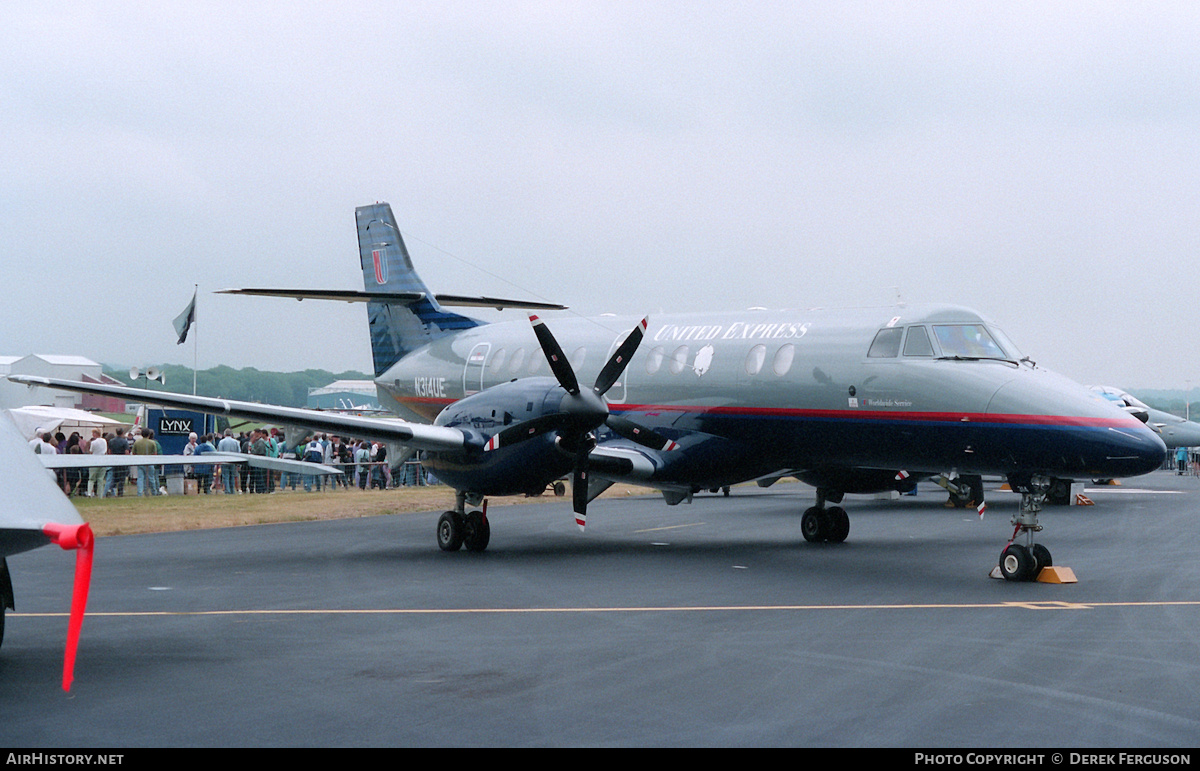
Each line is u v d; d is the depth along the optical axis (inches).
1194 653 344.2
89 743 243.0
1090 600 457.7
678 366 699.4
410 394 919.0
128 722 260.1
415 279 942.4
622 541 709.3
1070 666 324.8
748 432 660.1
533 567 567.8
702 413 677.3
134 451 1032.2
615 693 291.0
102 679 305.0
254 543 689.6
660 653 343.6
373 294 910.4
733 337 682.8
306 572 545.0
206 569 556.1
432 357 904.9
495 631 381.4
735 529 797.2
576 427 595.8
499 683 301.9
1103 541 713.6
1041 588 494.3
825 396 617.6
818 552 643.5
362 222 983.6
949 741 246.4
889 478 677.3
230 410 592.7
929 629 387.2
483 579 520.4
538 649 349.7
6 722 259.1
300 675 310.8
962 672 316.8
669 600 454.6
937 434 571.5
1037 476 538.0
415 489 1211.2
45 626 387.5
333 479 1218.0
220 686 297.0
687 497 711.7
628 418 722.2
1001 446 544.4
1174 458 2258.9
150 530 770.8
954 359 574.9
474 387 852.6
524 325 853.8
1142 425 527.2
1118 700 283.4
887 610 430.0
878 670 319.3
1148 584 507.2
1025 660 333.4
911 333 594.9
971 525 840.9
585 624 396.5
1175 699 284.4
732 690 294.5
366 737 248.8
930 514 958.4
